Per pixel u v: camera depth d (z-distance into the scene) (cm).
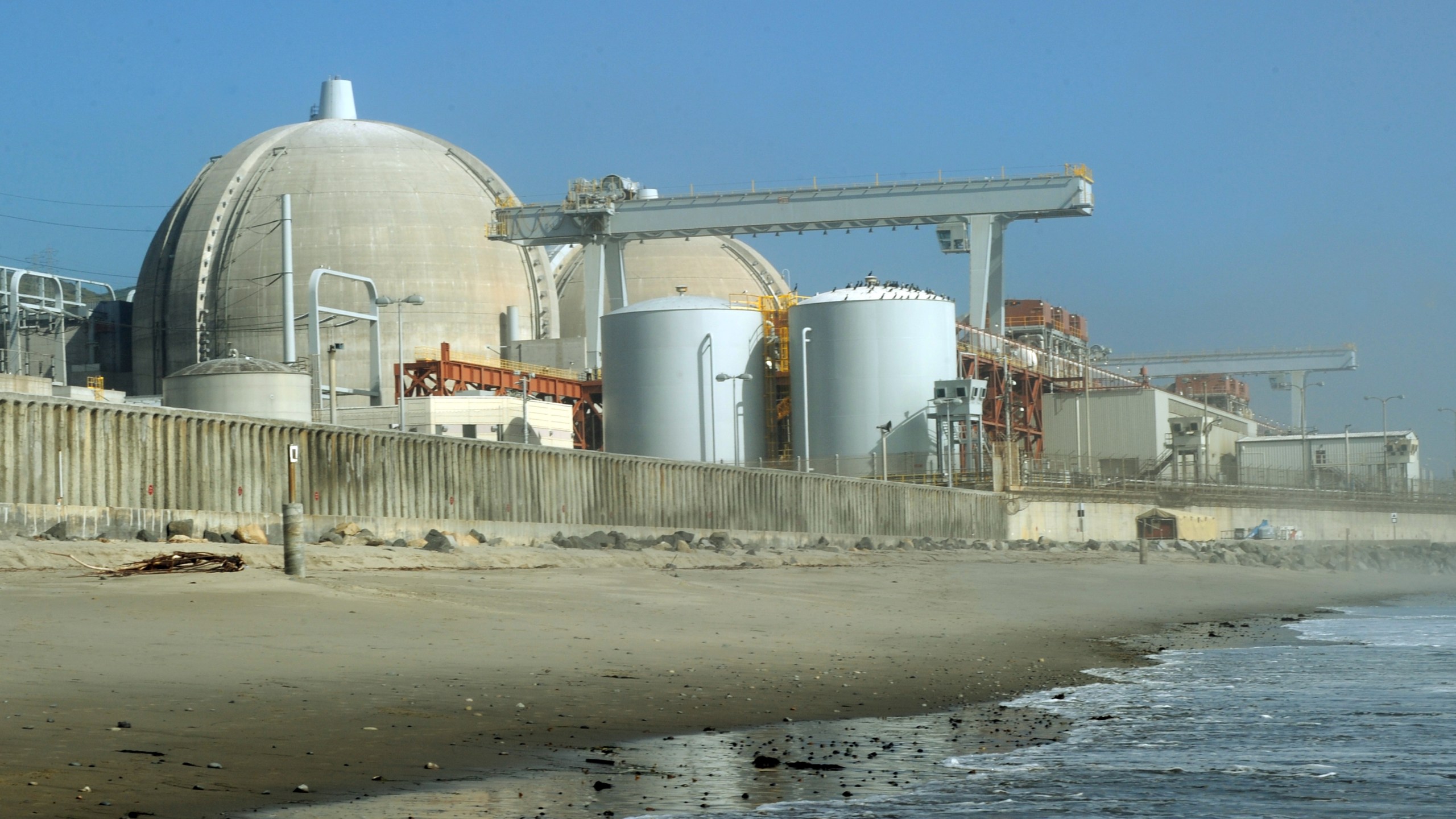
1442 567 9394
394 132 13612
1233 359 18500
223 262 12581
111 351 13288
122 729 1365
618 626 2706
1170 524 10831
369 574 3475
